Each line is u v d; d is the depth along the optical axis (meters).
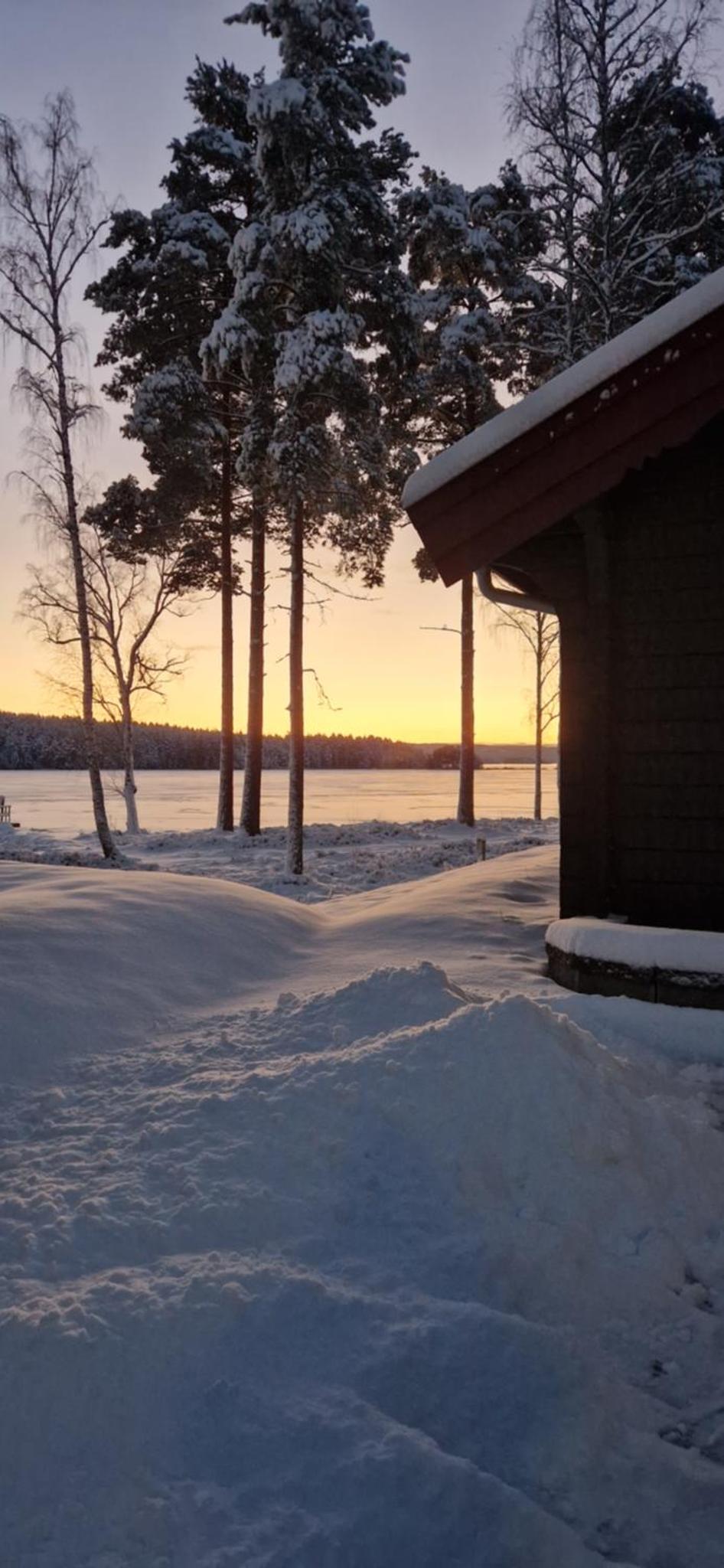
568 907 6.41
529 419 5.68
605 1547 1.96
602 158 15.73
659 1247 3.02
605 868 6.25
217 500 26.97
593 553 6.20
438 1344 2.44
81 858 21.20
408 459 23.91
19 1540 1.89
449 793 66.56
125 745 30.16
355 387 17.66
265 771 128.25
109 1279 2.66
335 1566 1.85
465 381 24.89
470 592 28.47
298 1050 4.47
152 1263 2.79
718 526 6.09
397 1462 2.04
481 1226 3.00
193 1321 2.46
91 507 25.81
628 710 6.29
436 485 5.84
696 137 20.00
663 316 5.45
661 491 6.20
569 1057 3.69
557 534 6.41
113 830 30.50
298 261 17.56
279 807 46.34
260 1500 1.99
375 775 131.88
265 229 17.56
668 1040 5.09
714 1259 3.07
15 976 5.20
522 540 5.80
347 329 17.28
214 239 21.97
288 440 17.88
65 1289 2.61
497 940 7.17
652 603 6.23
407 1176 3.24
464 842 23.83
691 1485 2.12
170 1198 3.13
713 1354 2.62
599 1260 2.95
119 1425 2.16
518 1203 3.14
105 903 6.80
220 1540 1.89
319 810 44.19
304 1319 2.52
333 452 18.36
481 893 8.92
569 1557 1.88
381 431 21.02
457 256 24.23
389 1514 1.94
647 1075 4.34
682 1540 1.99
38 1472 2.04
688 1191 3.38
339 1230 3.01
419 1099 3.54
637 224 16.22
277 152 17.41
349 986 4.97
